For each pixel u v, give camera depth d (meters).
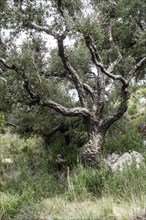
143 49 16.20
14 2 12.83
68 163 14.02
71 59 15.56
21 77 12.15
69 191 10.36
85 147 12.46
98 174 10.56
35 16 12.78
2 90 12.48
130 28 16.41
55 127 16.23
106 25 15.12
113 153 13.96
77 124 15.78
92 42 11.13
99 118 12.76
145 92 21.45
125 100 12.52
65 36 12.19
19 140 20.59
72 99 15.77
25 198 9.96
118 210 8.11
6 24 13.00
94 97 13.23
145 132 16.48
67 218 8.46
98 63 11.44
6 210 9.39
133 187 9.45
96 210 8.55
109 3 14.08
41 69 13.56
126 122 16.92
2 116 11.82
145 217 7.54
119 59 13.88
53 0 12.45
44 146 17.70
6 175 13.70
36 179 12.15
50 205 9.70
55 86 14.41
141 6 15.58
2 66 13.02
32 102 12.46
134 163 10.92
